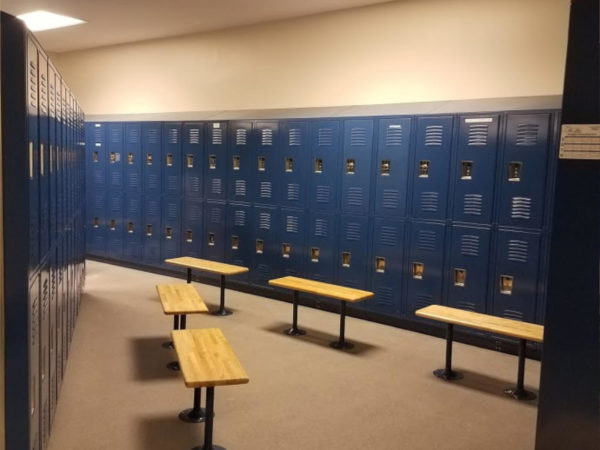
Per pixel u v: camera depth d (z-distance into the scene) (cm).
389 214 523
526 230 449
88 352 435
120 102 868
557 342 222
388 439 308
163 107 811
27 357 220
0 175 211
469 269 481
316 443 301
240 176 646
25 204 216
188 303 428
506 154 453
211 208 683
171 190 726
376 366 422
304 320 542
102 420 319
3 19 208
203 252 699
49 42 840
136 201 768
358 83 604
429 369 418
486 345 470
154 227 753
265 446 296
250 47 698
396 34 571
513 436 315
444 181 488
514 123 448
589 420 217
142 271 773
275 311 574
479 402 361
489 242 468
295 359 432
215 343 319
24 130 213
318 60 635
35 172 233
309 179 579
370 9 588
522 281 454
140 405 340
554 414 224
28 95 216
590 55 207
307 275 590
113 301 600
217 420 324
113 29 736
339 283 565
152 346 452
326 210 568
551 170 434
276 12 629
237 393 364
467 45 525
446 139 484
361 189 540
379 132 523
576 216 215
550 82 480
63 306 369
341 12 611
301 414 336
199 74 759
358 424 325
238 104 719
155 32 755
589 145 210
